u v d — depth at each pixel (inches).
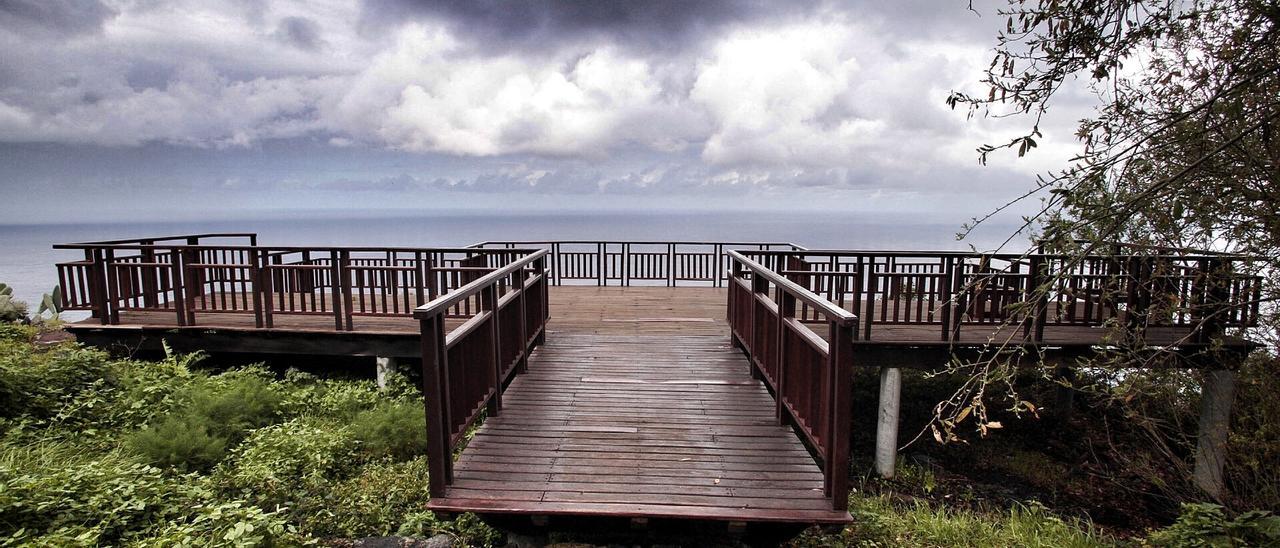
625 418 164.9
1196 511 174.7
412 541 148.6
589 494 122.6
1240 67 102.0
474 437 151.6
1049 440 303.7
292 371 262.8
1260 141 116.5
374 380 269.3
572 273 446.0
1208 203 121.7
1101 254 139.9
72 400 203.0
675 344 250.7
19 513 120.2
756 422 162.4
